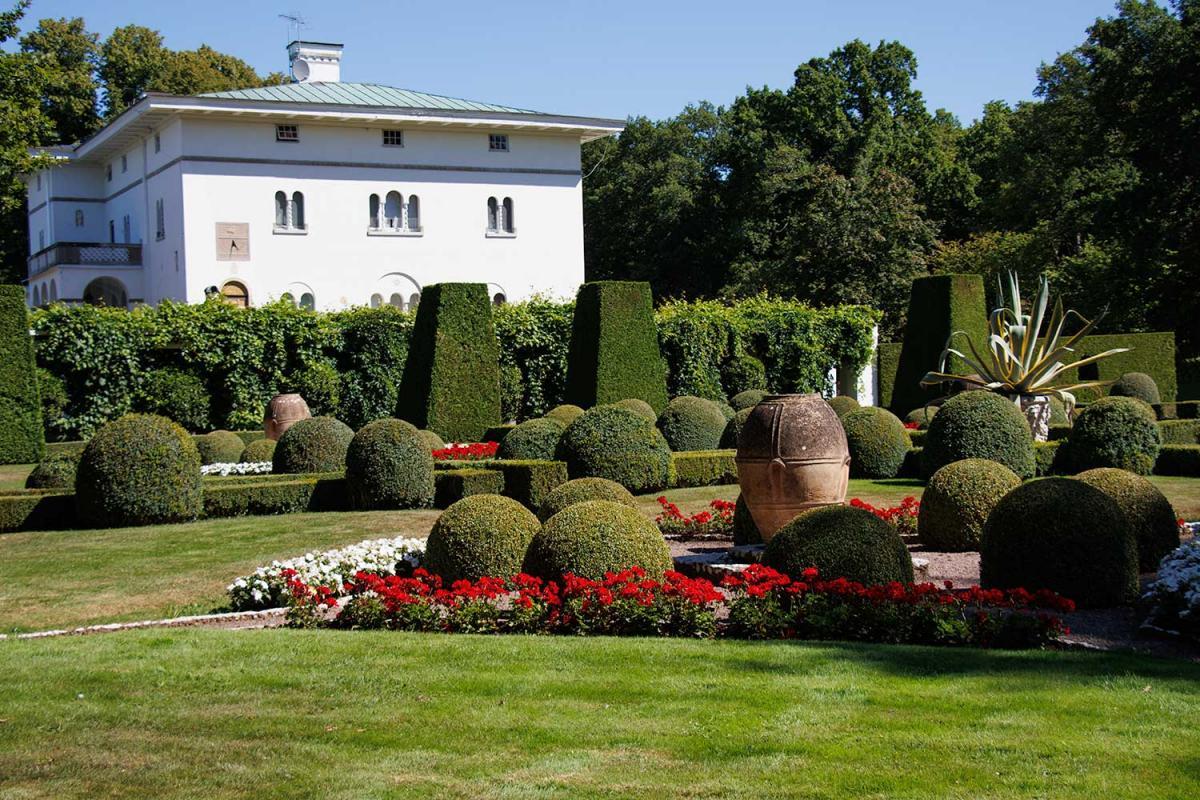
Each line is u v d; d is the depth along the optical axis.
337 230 44.22
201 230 41.97
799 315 33.84
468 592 9.38
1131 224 40.28
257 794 5.52
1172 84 37.91
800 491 11.38
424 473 17.22
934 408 26.00
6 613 10.67
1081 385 22.02
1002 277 45.62
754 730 6.30
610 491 11.98
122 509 15.34
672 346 31.83
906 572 9.52
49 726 6.58
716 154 59.12
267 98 44.28
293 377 29.67
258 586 10.55
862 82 56.53
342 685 7.40
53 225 50.88
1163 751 5.82
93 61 55.72
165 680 7.58
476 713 6.75
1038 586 9.75
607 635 8.90
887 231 48.69
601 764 5.84
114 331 27.94
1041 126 48.47
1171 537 11.39
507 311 31.69
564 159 47.81
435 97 48.28
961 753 5.86
